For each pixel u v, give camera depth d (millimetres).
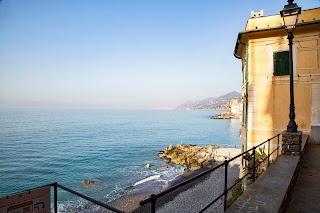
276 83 15195
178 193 27656
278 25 15023
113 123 162500
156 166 43781
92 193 30109
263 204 4105
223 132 107562
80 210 24578
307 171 8242
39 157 52312
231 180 30516
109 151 59750
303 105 14492
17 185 34094
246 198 4387
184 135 96062
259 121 15516
